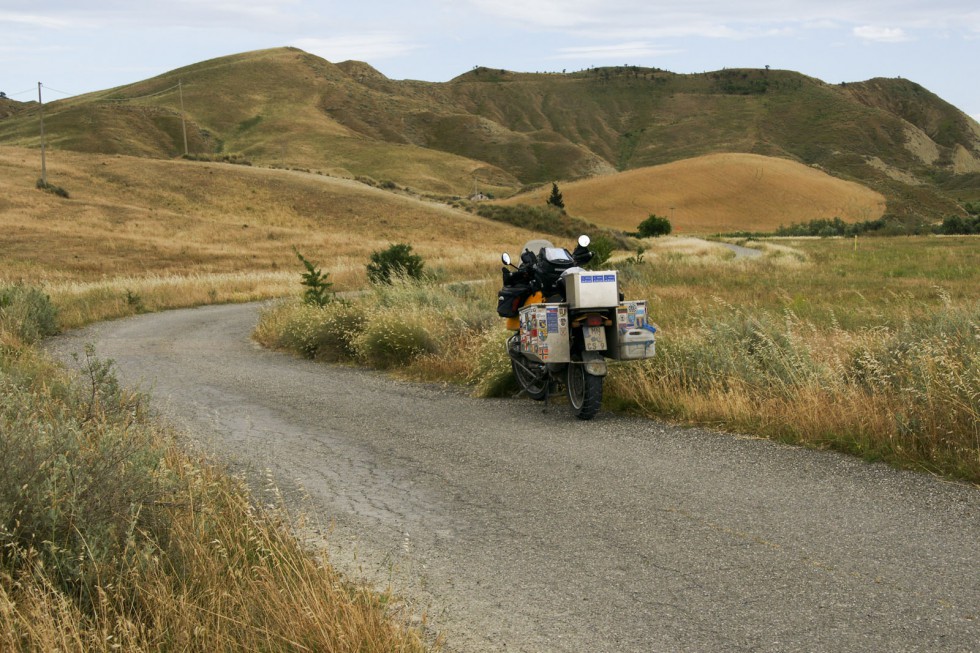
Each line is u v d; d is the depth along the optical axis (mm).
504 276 9609
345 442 7734
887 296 19984
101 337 19969
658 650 3482
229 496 4965
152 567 3844
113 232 69625
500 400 9680
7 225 66938
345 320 14977
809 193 162625
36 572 3621
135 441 5172
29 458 4324
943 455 5816
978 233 95688
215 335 20516
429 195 119812
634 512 5234
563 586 4180
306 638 3428
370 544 4957
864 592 3891
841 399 7027
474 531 5102
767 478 5773
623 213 150125
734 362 8562
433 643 3631
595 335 8094
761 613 3742
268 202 92188
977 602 3734
